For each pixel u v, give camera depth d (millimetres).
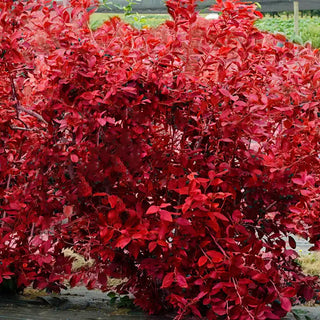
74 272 3785
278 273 3736
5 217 3887
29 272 3926
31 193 3746
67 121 3406
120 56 3404
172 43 3383
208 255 3516
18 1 3660
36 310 3832
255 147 3707
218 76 3398
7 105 3816
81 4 3473
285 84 3494
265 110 3461
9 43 3605
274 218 3666
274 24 18562
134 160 3457
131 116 3443
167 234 3453
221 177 3541
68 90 3426
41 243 3695
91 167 3445
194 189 3246
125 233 3305
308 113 3506
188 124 3512
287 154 3482
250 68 3691
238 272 3316
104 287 3832
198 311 3369
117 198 3312
